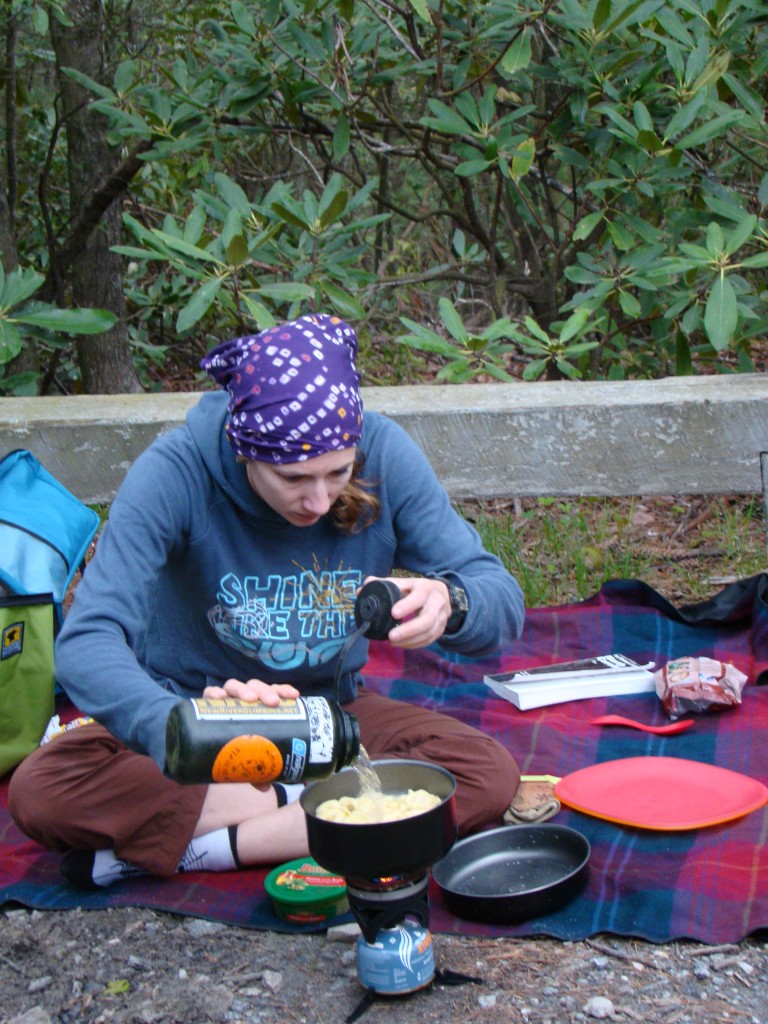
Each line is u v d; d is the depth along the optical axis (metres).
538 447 3.36
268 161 6.71
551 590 4.13
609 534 4.57
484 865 2.29
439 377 3.70
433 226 6.68
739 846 2.29
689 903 2.11
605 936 2.06
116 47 5.90
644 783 2.54
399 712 2.48
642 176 4.16
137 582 2.03
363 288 5.05
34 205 6.00
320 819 1.77
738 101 4.34
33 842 2.51
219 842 2.29
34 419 3.39
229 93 4.58
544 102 5.05
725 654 3.41
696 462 3.33
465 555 2.22
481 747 2.38
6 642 2.73
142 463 2.14
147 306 5.89
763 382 3.51
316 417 1.93
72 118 5.26
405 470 2.25
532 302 5.20
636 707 3.11
